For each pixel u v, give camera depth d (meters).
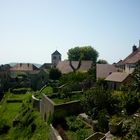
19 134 44.47
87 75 67.44
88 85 62.12
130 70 54.88
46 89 68.44
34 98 55.22
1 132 47.56
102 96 33.19
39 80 92.31
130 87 37.47
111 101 32.91
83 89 57.66
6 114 58.09
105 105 32.69
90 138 25.53
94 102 33.25
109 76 56.06
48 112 41.12
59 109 37.72
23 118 50.16
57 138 27.47
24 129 45.22
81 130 30.22
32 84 93.38
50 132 33.94
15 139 43.34
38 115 48.41
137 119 24.58
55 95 52.78
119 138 23.06
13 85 97.69
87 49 124.62
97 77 61.84
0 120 52.59
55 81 76.62
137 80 35.00
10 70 113.25
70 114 38.34
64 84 65.50
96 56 125.56
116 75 54.62
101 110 31.16
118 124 24.78
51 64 129.88
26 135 42.25
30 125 44.47
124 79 50.56
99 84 55.25
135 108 29.22
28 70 113.19
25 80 99.44
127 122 24.83
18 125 48.22
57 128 33.47
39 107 51.19
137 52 58.78
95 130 28.70
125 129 24.02
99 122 28.41
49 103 40.94
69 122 34.34
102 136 25.33
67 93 51.50
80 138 27.98
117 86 51.88
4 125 49.09
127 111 29.34
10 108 62.94
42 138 36.34
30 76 97.81
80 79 66.31
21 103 68.62
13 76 105.56
